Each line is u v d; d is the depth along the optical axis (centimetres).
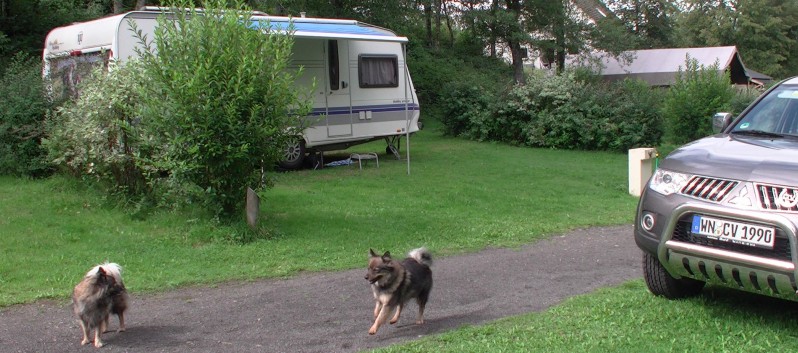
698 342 483
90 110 978
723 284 499
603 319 545
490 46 4009
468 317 589
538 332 521
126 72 988
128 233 899
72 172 1107
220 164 877
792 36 6275
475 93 2283
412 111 1775
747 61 5950
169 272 751
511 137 2208
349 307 629
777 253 456
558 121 2106
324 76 1562
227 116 852
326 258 825
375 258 541
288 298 661
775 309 564
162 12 941
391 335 544
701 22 6291
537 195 1314
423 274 570
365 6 2709
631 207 1223
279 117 899
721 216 482
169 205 970
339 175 1480
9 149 1180
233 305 639
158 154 917
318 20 1570
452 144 2161
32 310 620
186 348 521
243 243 880
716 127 645
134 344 532
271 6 2180
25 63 1382
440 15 3941
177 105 843
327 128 1575
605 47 3953
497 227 1010
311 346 520
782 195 461
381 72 1688
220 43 863
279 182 1349
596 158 1914
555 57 4234
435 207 1156
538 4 3709
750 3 5938
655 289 596
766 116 617
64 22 1986
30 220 927
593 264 792
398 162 1717
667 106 2017
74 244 847
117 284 544
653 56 4766
